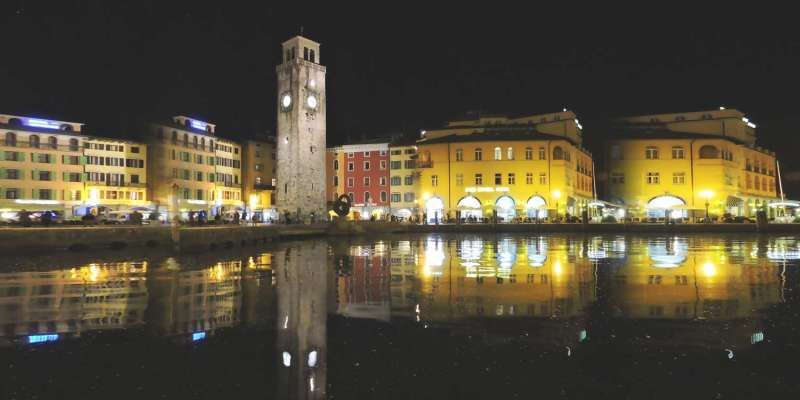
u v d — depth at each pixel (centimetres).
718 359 894
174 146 8844
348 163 10175
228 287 1784
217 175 9744
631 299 1459
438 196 8675
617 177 9250
